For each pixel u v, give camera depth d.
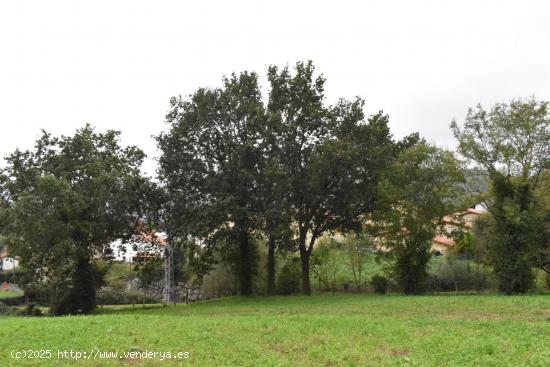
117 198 31.92
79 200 30.33
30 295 46.44
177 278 52.34
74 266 32.16
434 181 33.44
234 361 11.55
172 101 34.69
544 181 33.84
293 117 34.41
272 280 36.59
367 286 42.09
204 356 12.05
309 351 12.32
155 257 38.38
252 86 34.88
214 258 39.50
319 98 35.34
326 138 33.56
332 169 32.38
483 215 38.69
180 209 33.19
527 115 32.41
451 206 33.66
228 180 32.84
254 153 32.41
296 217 34.19
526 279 31.89
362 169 34.69
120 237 35.50
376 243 37.66
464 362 10.56
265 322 16.64
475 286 40.28
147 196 35.47
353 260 42.66
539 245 33.19
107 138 35.22
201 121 33.66
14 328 15.54
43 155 33.31
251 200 32.03
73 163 33.06
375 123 35.62
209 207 31.38
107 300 46.97
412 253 34.16
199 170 34.28
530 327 14.86
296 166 34.16
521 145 32.69
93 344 13.05
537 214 32.84
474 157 33.66
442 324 16.02
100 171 31.98
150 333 14.62
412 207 33.25
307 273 36.66
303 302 28.44
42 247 30.48
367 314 21.17
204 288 45.28
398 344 12.86
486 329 14.80
